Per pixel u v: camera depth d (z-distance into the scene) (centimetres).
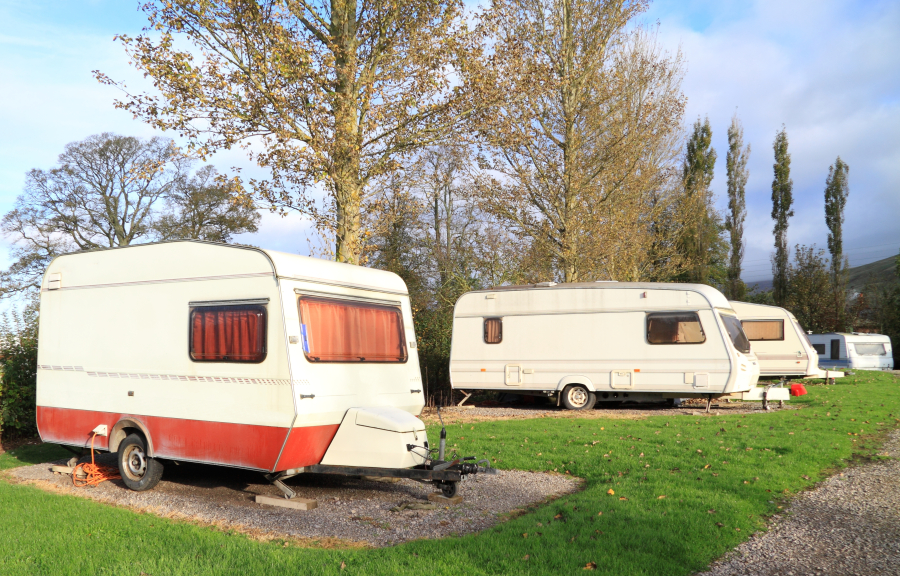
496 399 1952
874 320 4838
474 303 1706
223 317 733
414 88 1291
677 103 2075
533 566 473
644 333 1524
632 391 1530
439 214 2681
